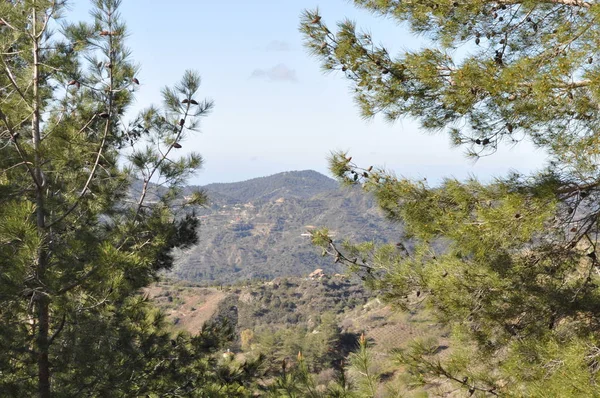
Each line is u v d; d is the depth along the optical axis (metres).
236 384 10.05
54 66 8.49
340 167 6.37
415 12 6.27
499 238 5.32
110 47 8.37
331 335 51.44
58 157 8.16
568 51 5.02
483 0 5.94
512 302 5.93
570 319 6.21
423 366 5.50
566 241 5.86
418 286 6.09
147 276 8.73
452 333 6.08
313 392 5.93
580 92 4.92
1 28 8.74
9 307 7.29
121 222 9.52
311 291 111.75
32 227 6.44
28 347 7.54
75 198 8.71
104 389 7.86
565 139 5.11
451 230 5.56
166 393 9.86
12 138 7.77
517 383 5.05
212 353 10.90
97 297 7.33
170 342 10.23
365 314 63.81
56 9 8.29
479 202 5.65
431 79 5.73
